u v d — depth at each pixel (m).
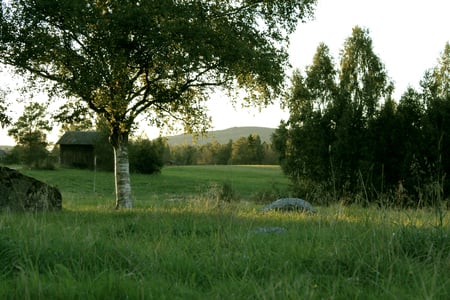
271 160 89.88
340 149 41.16
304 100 52.31
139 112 22.36
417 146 33.91
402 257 5.36
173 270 5.39
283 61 22.70
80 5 17.73
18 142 72.12
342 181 27.02
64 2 17.67
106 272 4.91
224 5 21.52
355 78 52.00
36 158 72.50
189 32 18.80
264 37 22.09
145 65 20.98
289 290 4.28
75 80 19.62
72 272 5.09
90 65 19.31
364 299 4.22
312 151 47.00
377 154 37.66
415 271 4.88
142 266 5.39
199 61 20.38
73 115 20.77
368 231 6.37
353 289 4.43
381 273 4.95
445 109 33.53
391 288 4.36
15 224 7.99
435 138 32.53
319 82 52.75
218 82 22.97
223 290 4.53
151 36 18.61
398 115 37.91
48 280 4.69
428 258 5.22
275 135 52.75
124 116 21.59
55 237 6.48
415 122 37.38
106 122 22.70
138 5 18.98
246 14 21.72
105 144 73.12
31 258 5.39
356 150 40.47
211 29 19.97
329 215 8.83
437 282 4.53
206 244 6.89
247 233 7.61
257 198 22.53
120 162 22.25
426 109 36.44
